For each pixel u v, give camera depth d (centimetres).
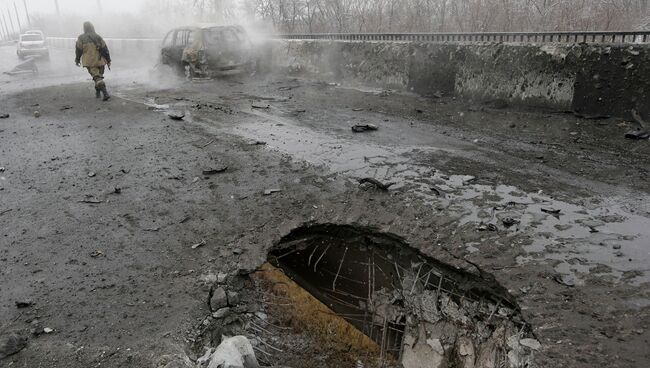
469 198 425
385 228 386
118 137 652
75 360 259
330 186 464
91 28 909
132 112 812
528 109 697
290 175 494
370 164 517
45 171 530
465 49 782
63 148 612
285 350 320
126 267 343
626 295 288
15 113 843
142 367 255
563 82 652
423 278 363
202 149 586
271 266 365
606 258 326
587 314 275
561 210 396
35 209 436
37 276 334
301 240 402
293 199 439
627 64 582
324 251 411
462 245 355
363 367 360
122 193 465
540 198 420
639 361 239
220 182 484
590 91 625
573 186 442
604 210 393
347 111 776
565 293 294
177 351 266
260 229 393
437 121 688
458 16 1180
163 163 541
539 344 265
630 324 264
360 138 614
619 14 914
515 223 377
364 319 400
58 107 882
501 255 338
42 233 393
